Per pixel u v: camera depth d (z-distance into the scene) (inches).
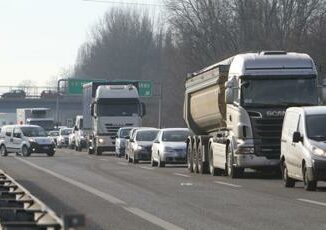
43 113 7406.5
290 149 1856.5
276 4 6215.6
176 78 7273.6
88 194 1704.0
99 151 4439.0
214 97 2400.3
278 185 1962.4
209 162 2504.9
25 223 740.0
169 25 6934.1
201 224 1174.3
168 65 7623.0
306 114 1811.0
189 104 2778.1
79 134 5669.3
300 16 5989.2
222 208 1401.3
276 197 1611.7
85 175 2418.8
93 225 1167.0
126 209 1390.3
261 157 2181.3
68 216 531.8
